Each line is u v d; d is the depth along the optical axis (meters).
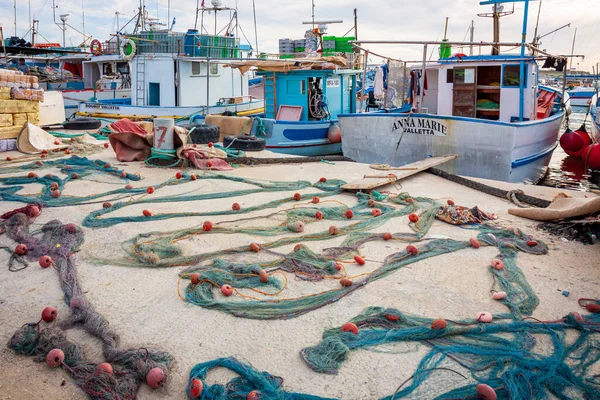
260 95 22.28
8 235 5.65
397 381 3.14
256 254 5.18
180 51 16.92
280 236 5.79
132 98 17.89
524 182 11.84
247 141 12.02
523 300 4.19
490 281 4.58
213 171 9.55
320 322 3.85
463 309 4.06
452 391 2.99
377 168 9.98
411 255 5.12
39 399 2.96
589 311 4.00
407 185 8.52
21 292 4.31
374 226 6.11
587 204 5.80
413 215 6.22
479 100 12.86
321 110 15.24
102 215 6.54
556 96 17.11
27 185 8.12
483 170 10.97
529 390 3.02
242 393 2.98
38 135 11.45
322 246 5.49
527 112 12.16
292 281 4.57
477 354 3.39
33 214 6.38
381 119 12.05
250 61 15.41
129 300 4.19
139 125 13.41
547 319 3.90
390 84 14.73
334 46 19.03
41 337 3.44
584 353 3.42
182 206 7.07
